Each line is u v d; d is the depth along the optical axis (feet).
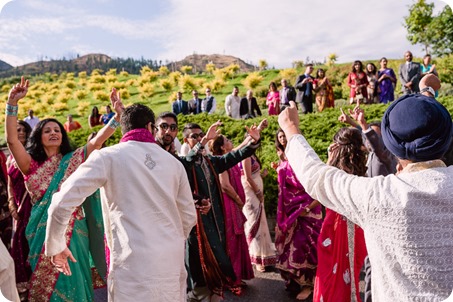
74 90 150.41
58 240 7.86
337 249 10.66
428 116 4.60
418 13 79.36
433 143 4.58
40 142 11.05
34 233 10.36
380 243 4.56
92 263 11.37
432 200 4.38
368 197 4.60
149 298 7.60
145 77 133.59
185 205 8.68
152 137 8.70
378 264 4.62
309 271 13.37
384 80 38.32
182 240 8.42
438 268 4.32
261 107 77.25
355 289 10.38
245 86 95.04
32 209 10.56
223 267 11.47
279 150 14.46
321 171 5.05
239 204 14.42
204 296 11.70
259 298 13.83
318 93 40.83
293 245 13.50
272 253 16.26
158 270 7.74
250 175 15.99
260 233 16.20
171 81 118.83
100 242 10.82
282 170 13.89
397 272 4.50
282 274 13.97
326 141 26.73
